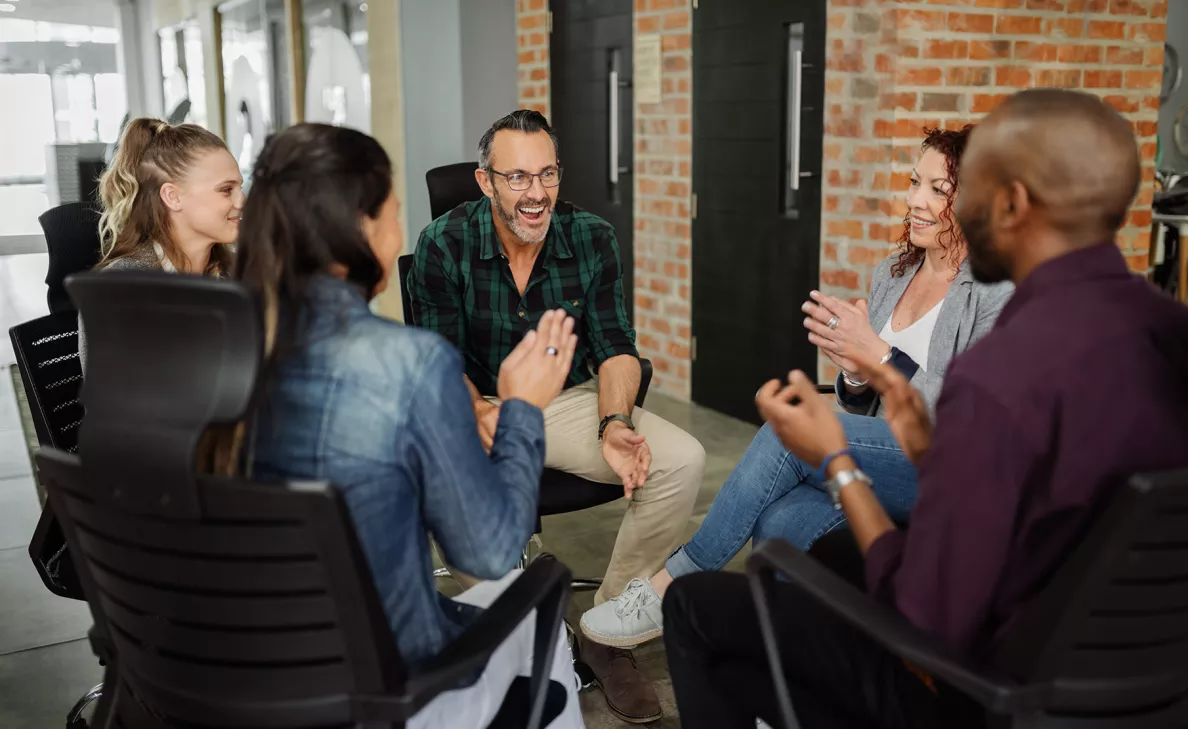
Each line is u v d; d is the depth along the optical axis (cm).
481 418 208
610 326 244
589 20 488
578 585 268
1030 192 112
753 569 128
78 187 824
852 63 350
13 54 1230
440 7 503
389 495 114
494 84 523
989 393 107
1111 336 107
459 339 241
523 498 126
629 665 219
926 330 207
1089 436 105
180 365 101
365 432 111
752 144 402
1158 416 106
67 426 194
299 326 113
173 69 1131
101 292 104
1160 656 110
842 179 361
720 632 145
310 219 113
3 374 513
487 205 237
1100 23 356
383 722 110
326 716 111
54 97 1252
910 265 219
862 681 129
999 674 108
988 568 108
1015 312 114
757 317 414
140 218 200
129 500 105
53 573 180
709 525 209
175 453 100
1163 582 105
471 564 120
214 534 103
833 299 203
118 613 116
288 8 713
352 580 104
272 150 115
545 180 221
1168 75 720
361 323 114
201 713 114
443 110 514
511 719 136
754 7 391
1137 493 97
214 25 920
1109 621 106
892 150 336
